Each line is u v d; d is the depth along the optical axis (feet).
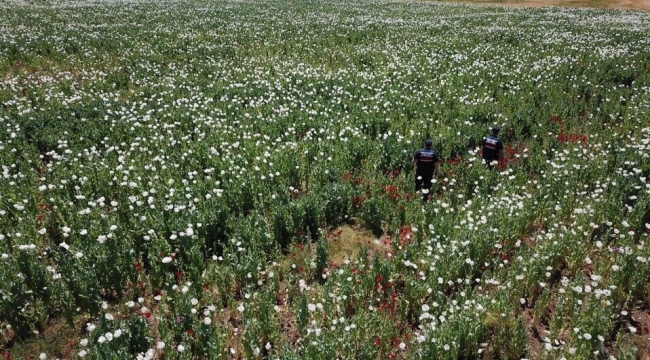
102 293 23.77
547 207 30.58
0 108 46.09
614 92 55.36
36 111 46.47
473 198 31.71
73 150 36.47
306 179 36.32
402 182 34.30
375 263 24.40
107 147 37.06
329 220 31.07
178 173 33.32
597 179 34.12
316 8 142.00
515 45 85.35
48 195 29.94
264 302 21.34
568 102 51.26
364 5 157.48
